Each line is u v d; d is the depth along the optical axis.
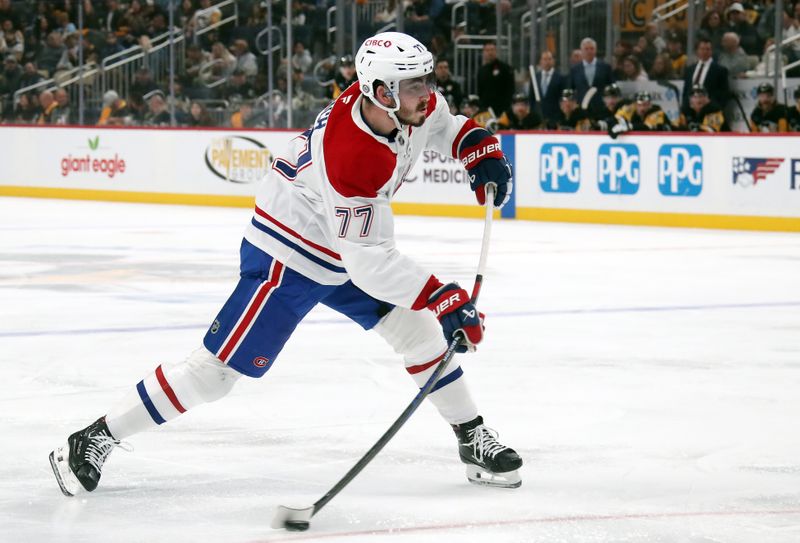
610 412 8.00
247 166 27.73
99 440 6.05
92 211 26.73
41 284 14.70
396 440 7.26
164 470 6.60
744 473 6.48
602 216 23.08
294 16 29.31
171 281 14.94
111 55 32.09
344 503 5.95
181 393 6.02
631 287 14.30
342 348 10.30
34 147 31.55
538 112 25.34
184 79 30.94
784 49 23.67
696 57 24.30
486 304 12.95
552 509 5.82
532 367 9.55
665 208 22.34
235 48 30.06
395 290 5.69
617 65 25.22
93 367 9.62
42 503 5.97
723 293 13.79
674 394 8.56
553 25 26.38
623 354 10.09
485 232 6.25
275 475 6.50
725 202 21.67
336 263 5.99
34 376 9.26
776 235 20.58
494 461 6.15
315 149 5.72
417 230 21.83
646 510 5.79
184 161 28.92
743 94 24.06
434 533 5.45
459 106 25.86
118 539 5.39
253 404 8.26
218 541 5.36
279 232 5.92
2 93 33.88
